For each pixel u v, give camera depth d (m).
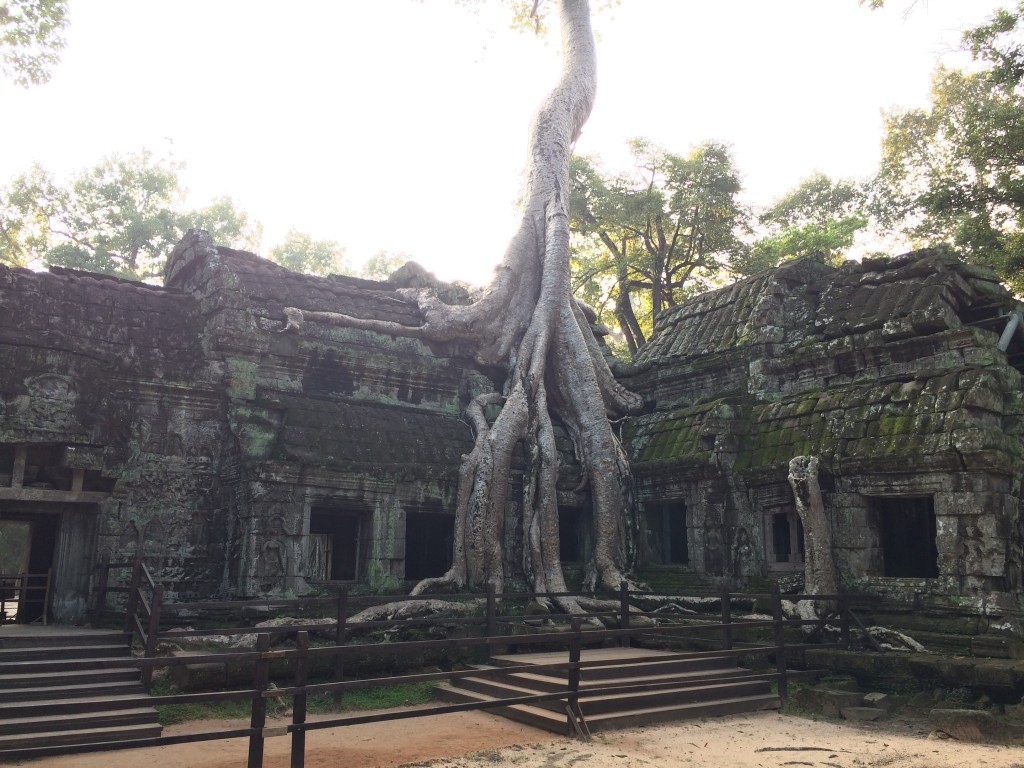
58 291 12.98
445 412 16.38
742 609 13.62
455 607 13.38
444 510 14.62
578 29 21.11
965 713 8.70
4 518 13.01
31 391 12.04
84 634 10.33
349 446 13.84
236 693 6.43
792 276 16.16
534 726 9.09
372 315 16.12
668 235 29.56
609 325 35.38
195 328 14.22
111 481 12.66
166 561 12.93
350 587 13.37
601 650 12.52
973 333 12.41
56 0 16.30
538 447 15.41
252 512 12.62
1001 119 18.72
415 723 9.33
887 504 13.64
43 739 7.66
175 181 33.44
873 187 27.97
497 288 17.23
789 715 9.96
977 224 20.09
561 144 19.02
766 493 14.02
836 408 13.43
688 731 8.94
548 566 14.70
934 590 11.35
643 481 16.36
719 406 15.02
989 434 11.10
